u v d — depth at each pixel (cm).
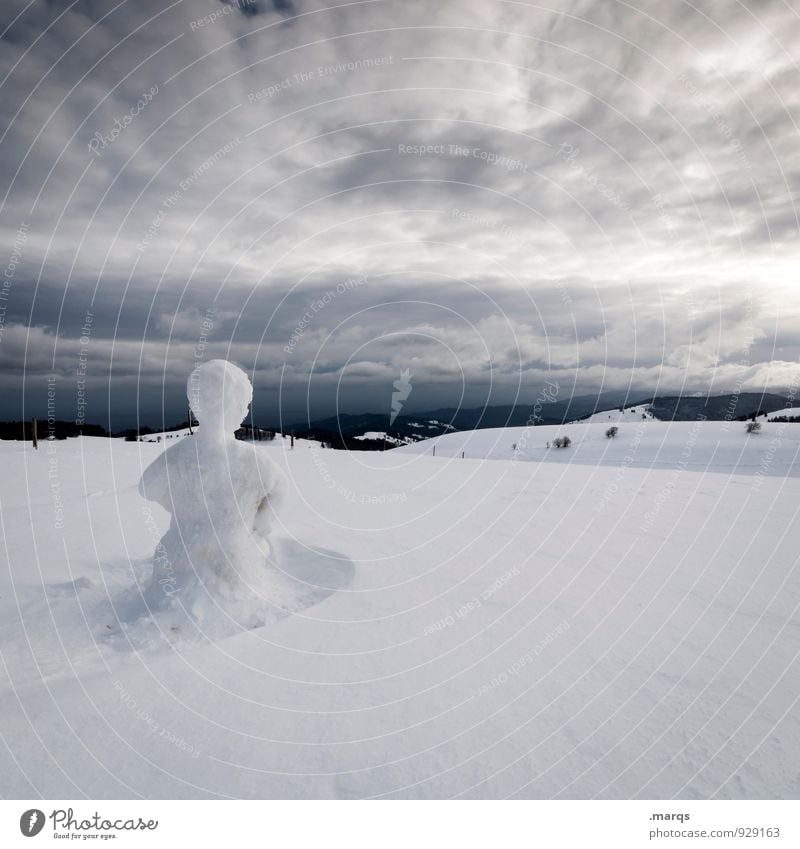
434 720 305
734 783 257
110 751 282
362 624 423
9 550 638
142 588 496
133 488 1038
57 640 421
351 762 274
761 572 545
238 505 486
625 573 541
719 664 363
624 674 350
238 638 399
